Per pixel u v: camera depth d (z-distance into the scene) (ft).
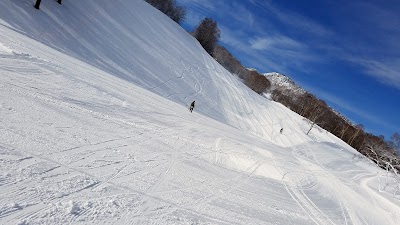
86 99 43.34
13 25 89.86
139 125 43.83
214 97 170.09
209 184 30.91
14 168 17.08
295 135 185.68
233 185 34.94
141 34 181.37
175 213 20.03
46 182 17.11
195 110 120.78
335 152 119.85
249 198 32.19
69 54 93.56
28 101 30.45
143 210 18.57
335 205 46.70
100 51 121.08
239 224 22.81
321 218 36.65
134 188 21.39
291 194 43.68
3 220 12.76
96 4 166.40
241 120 163.02
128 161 26.68
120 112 46.09
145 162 28.60
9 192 14.78
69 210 15.17
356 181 74.69
